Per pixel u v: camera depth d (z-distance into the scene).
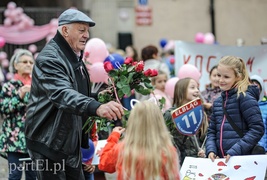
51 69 4.51
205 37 14.59
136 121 4.18
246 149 5.17
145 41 18.14
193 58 8.80
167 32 18.20
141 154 4.11
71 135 4.60
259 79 6.82
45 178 4.65
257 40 18.44
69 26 4.73
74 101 4.28
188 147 6.10
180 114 5.65
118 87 5.04
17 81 6.64
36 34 16.03
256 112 5.25
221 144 5.36
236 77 5.38
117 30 18.20
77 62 4.80
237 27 18.36
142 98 7.99
